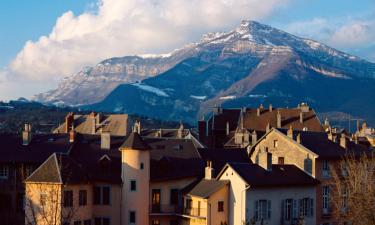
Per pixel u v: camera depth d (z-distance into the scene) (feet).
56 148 274.98
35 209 232.53
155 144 286.66
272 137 292.61
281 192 261.85
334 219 274.57
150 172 268.00
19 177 267.18
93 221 259.19
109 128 420.36
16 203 266.16
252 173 257.55
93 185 259.39
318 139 291.17
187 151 286.25
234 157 299.58
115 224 259.19
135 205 260.01
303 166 278.26
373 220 198.80
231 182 257.55
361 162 263.08
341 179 279.90
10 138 279.28
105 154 269.23
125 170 261.44
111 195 260.62
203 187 261.85
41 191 225.15
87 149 274.16
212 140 431.02
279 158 288.71
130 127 432.25
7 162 266.77
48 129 622.13
